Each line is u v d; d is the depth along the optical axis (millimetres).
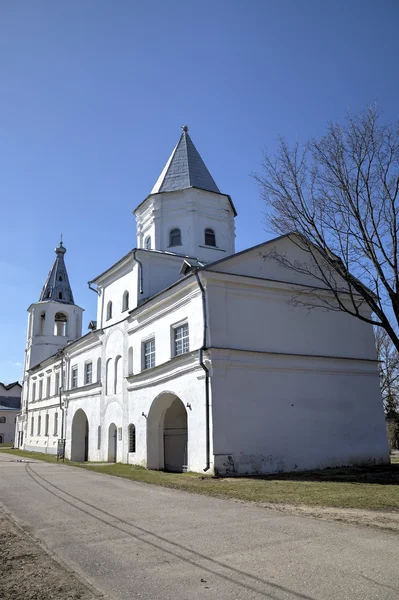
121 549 6414
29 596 4805
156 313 21188
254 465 16438
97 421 26719
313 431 18266
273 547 6402
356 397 19938
